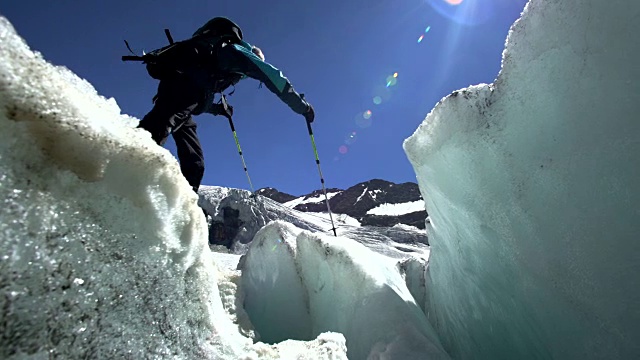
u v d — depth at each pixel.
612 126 1.19
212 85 2.34
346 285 2.41
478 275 1.96
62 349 0.59
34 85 0.60
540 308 1.51
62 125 0.62
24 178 0.58
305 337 2.60
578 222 1.28
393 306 2.07
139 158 0.74
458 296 2.29
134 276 0.74
